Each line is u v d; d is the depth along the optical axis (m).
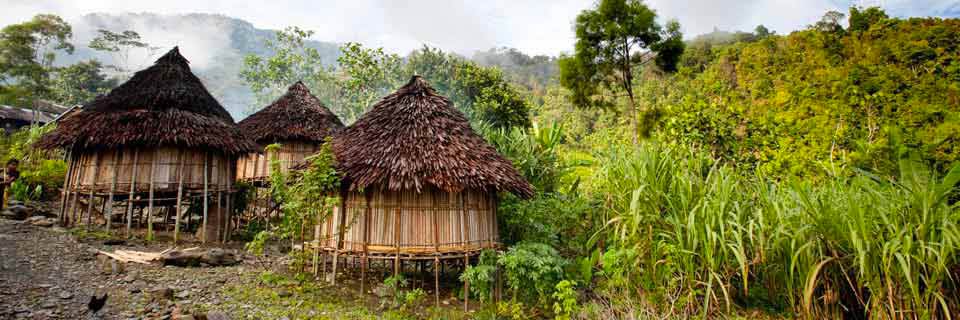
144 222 11.77
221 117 11.31
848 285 5.74
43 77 37.97
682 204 5.99
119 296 5.82
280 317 5.82
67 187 10.10
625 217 6.25
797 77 38.00
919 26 38.06
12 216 9.97
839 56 39.09
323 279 7.79
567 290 6.09
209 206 10.93
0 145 18.55
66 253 7.56
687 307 5.80
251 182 13.43
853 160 6.81
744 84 43.19
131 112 9.51
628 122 30.08
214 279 7.11
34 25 37.31
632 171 6.41
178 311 5.47
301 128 13.88
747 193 6.38
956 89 23.97
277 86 32.28
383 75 26.02
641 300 6.18
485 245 7.72
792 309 5.64
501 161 8.00
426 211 7.25
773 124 11.19
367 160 7.09
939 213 4.67
